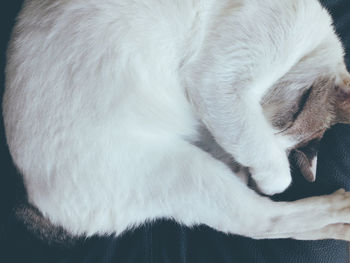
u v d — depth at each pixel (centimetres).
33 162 36
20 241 40
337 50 41
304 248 43
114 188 37
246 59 36
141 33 36
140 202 39
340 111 40
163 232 44
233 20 36
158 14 36
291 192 44
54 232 39
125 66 36
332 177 43
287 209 41
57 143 36
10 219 40
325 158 44
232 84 37
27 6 37
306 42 38
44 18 36
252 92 38
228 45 36
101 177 37
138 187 38
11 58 36
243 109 37
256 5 36
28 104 36
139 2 36
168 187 39
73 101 35
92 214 38
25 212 39
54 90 35
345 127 43
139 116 37
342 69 41
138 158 38
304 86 40
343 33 44
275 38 36
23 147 36
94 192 37
